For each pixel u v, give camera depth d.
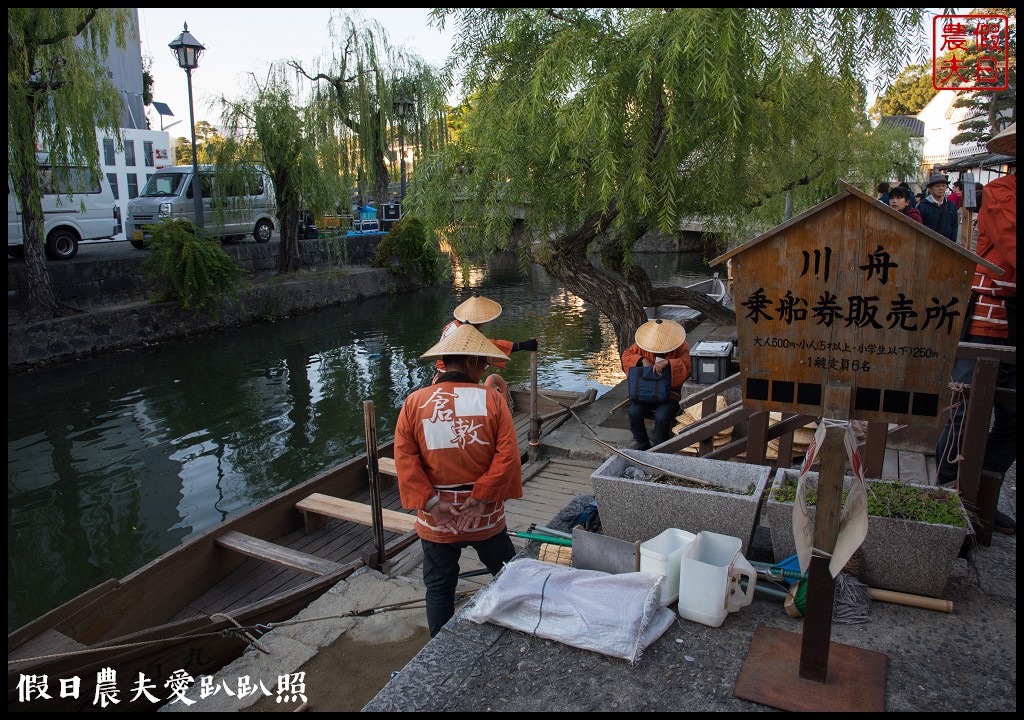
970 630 2.53
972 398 2.93
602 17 6.28
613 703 2.26
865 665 2.34
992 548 3.04
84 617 3.80
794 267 2.25
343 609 3.93
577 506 3.78
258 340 15.91
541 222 6.98
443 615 3.14
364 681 3.32
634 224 7.29
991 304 3.24
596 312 18.98
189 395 11.70
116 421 10.34
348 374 13.16
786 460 4.40
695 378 7.49
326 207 19.05
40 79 12.34
